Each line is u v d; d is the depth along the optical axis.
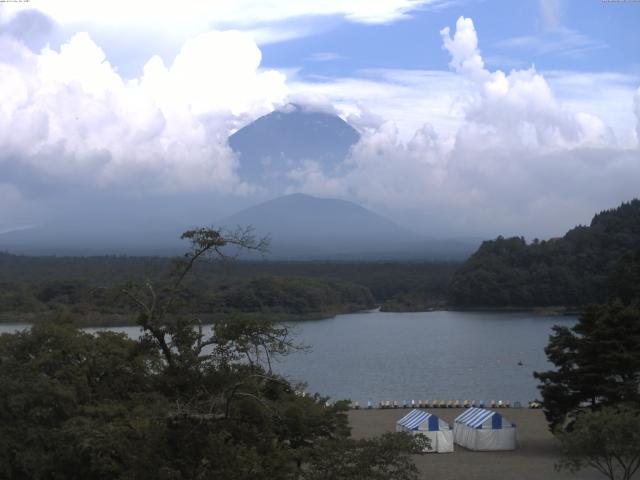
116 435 35.69
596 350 63.16
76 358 46.91
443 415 84.31
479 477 55.03
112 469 35.03
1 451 40.03
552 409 64.81
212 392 34.28
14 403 41.00
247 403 34.41
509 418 82.19
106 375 46.81
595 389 62.38
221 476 31.28
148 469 31.14
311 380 118.75
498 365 133.62
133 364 46.16
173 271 36.00
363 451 32.53
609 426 44.12
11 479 40.78
